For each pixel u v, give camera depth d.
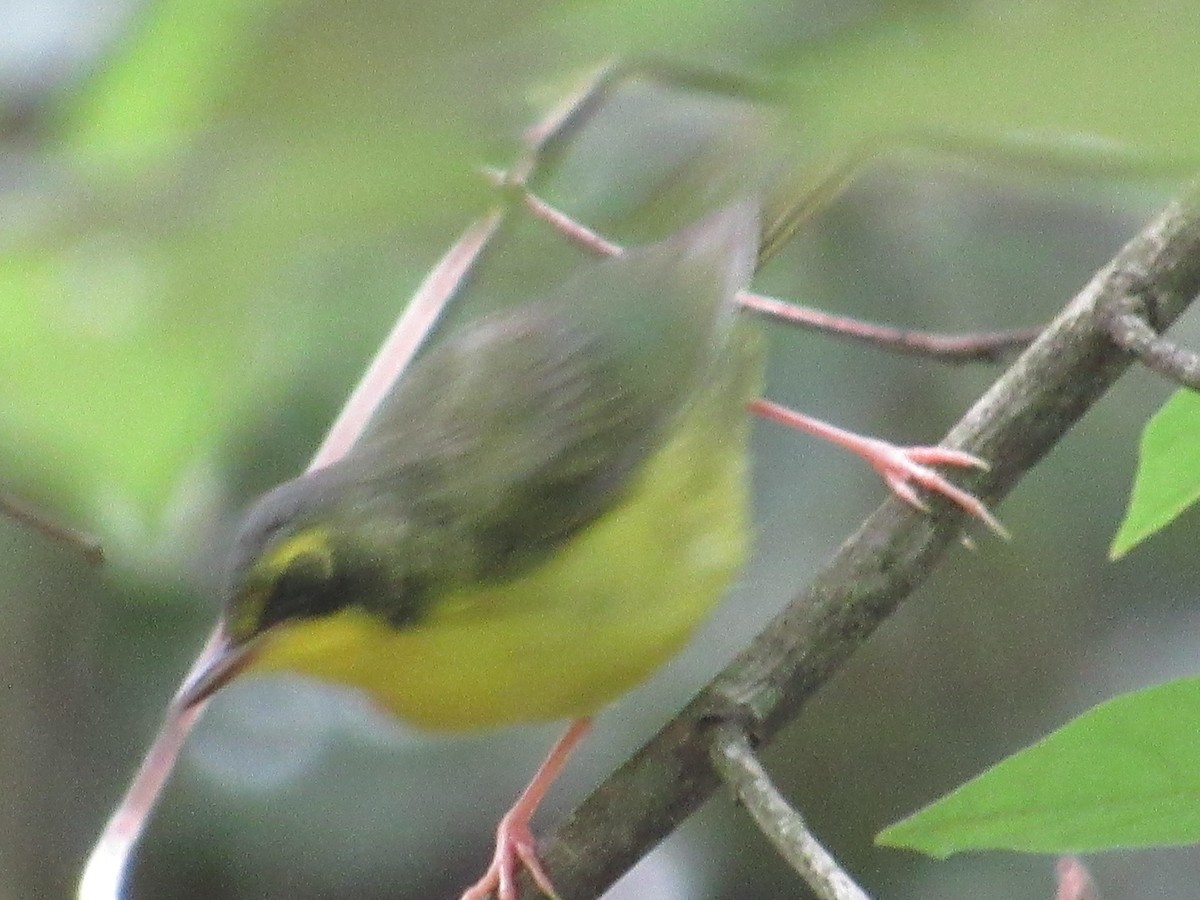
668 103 2.74
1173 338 2.96
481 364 2.86
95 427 1.46
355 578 2.84
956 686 3.00
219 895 2.99
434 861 2.99
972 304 2.95
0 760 2.96
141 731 2.96
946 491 2.81
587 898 2.80
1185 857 2.98
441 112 0.85
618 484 2.84
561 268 2.87
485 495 2.84
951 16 0.80
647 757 2.80
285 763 3.00
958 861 2.99
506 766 3.00
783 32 0.88
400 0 0.83
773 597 2.97
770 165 1.29
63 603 2.95
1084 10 0.75
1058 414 2.81
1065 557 2.98
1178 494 2.77
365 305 1.62
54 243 0.95
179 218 0.92
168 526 2.53
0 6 1.06
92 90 0.98
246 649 2.84
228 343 1.14
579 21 0.89
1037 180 2.69
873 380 2.96
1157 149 0.78
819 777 3.01
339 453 2.85
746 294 2.86
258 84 0.84
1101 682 2.99
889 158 2.18
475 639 2.84
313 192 0.88
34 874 2.96
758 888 3.00
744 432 2.86
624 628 2.84
